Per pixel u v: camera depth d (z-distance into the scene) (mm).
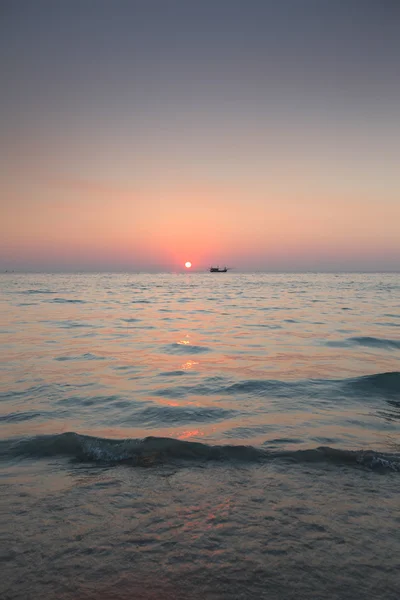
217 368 9852
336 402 7027
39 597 2490
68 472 4270
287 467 4387
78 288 64500
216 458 4625
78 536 3109
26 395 7438
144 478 4121
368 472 4273
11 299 36781
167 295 46406
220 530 3197
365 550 2961
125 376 9016
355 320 20219
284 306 29656
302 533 3162
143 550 2951
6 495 3748
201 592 2549
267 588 2584
